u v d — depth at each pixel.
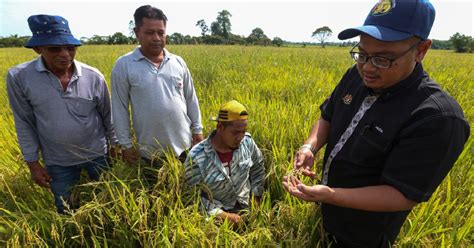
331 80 7.59
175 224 2.40
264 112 4.43
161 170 2.84
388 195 1.62
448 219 2.42
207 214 2.66
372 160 1.79
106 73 8.81
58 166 3.12
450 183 2.77
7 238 2.52
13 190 3.27
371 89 1.80
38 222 2.59
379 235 2.01
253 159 3.07
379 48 1.48
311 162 2.34
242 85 6.97
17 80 2.78
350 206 1.69
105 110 3.30
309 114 4.23
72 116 2.98
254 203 2.94
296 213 2.61
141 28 2.95
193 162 2.84
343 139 1.95
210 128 4.23
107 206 2.65
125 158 3.28
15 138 4.45
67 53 2.71
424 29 1.44
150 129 3.15
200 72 9.00
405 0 1.43
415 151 1.54
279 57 16.05
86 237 2.63
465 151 3.15
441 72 9.95
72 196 3.02
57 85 2.86
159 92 3.07
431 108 1.51
